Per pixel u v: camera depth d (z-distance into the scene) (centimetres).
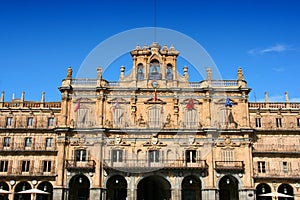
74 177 6731
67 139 6844
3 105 7381
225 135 6875
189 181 6906
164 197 6962
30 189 6950
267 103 7375
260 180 6725
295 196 6662
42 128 7169
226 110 6962
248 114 7025
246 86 7125
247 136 6831
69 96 7094
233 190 6900
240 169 6588
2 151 7012
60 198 6456
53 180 6775
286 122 7250
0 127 7206
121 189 6906
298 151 6962
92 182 6562
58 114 7312
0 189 6744
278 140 7106
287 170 6900
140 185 7231
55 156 7038
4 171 6944
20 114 7319
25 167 6981
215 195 6519
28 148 7138
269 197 6912
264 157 6956
